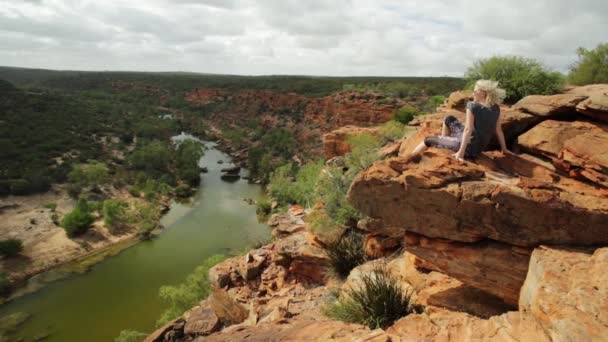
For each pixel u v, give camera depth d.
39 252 38.22
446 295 6.14
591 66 13.48
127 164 71.56
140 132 100.56
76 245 40.25
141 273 34.91
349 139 22.28
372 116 66.31
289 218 17.78
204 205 53.78
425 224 5.65
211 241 41.56
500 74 11.65
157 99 182.12
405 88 76.31
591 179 5.55
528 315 4.37
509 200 5.04
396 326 5.30
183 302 20.73
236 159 86.31
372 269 8.25
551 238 4.96
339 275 10.83
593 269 4.27
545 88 10.98
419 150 6.71
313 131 93.88
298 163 74.94
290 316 8.91
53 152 71.88
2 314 28.84
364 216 10.59
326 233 11.78
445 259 5.77
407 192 5.60
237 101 146.50
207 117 145.00
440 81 88.19
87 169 59.16
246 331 6.31
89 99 157.00
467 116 5.98
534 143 6.60
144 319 28.44
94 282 33.44
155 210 49.75
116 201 46.78
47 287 32.59
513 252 5.27
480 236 5.42
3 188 52.66
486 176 5.59
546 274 4.32
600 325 3.49
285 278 12.81
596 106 6.25
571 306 3.78
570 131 6.39
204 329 11.43
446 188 5.38
